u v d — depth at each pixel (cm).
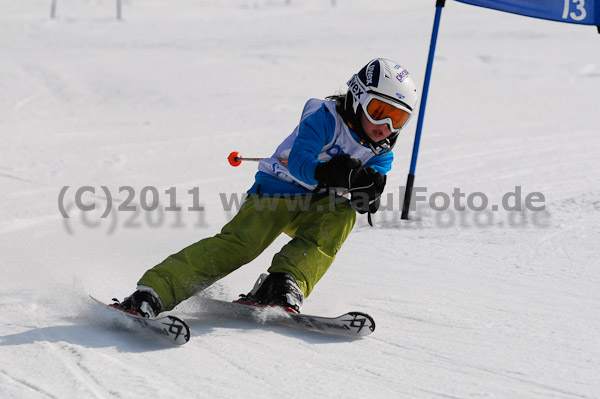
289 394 582
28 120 2489
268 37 4684
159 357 660
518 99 3009
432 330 743
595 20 1274
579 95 3117
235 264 761
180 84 3122
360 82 739
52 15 5341
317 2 7106
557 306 812
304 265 757
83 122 2472
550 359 659
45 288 900
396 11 6359
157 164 1867
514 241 1100
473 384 605
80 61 3566
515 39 4831
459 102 2930
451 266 988
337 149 762
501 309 805
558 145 2130
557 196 1433
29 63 3441
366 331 706
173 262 739
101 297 856
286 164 791
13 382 598
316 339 718
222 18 5694
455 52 4194
